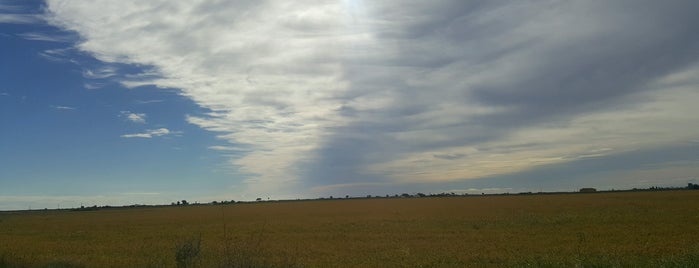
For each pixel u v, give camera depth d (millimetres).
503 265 22438
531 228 44750
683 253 22641
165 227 59531
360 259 25984
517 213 65812
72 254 30781
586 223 47906
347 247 32281
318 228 51344
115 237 46219
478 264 22938
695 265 17141
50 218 100375
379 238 39000
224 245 33750
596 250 27109
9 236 50188
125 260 26188
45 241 42812
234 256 15648
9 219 98375
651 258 22281
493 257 25328
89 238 45938
